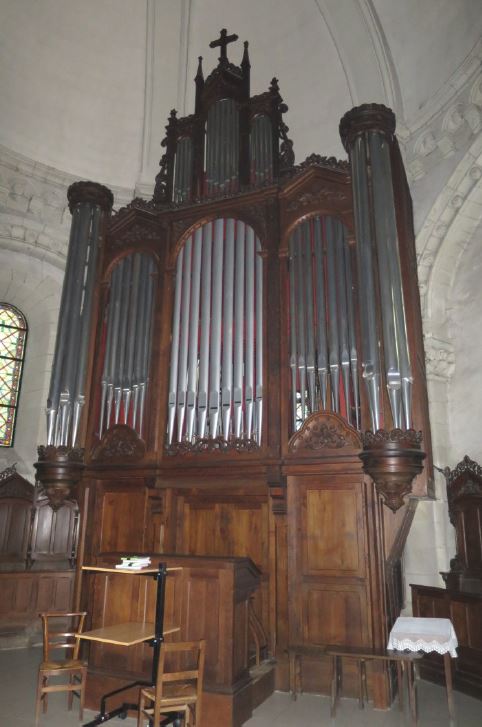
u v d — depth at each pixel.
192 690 4.54
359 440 6.07
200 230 7.85
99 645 5.52
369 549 5.92
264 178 8.16
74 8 10.58
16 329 11.16
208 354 7.11
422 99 9.21
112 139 11.54
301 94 11.14
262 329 6.91
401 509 6.07
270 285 7.00
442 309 8.66
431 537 7.74
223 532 6.86
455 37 8.59
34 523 9.08
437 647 5.19
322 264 6.97
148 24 11.02
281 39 11.06
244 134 8.55
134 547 7.03
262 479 6.46
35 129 10.78
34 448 10.19
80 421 7.39
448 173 8.34
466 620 6.43
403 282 6.42
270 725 5.09
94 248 8.18
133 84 11.50
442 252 8.62
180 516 7.08
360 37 9.90
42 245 10.37
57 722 5.11
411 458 5.61
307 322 6.78
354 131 7.12
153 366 7.31
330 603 5.95
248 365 6.80
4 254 10.23
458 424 8.23
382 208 6.60
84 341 7.67
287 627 6.18
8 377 10.84
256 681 5.59
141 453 7.02
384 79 9.67
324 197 7.21
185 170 8.77
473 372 8.23
